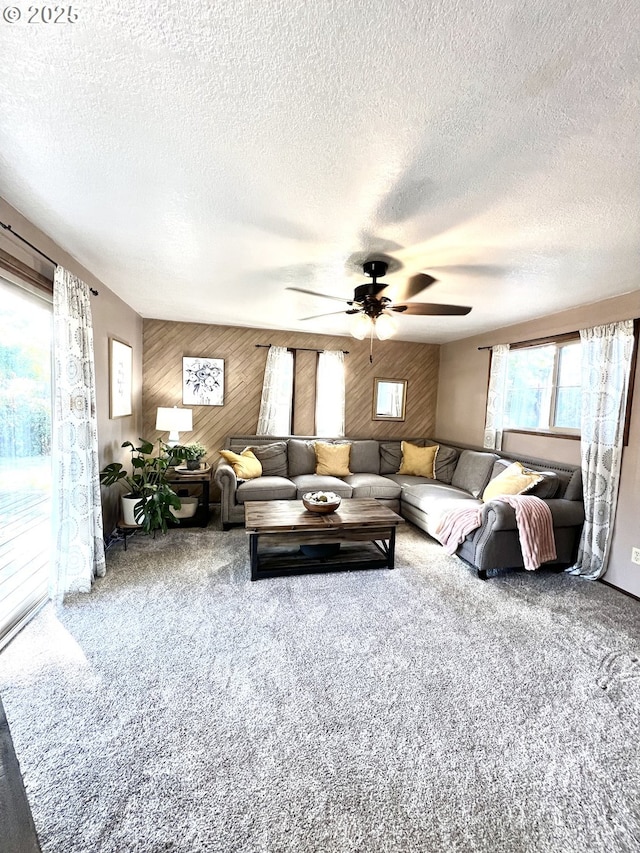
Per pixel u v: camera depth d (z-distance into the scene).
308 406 5.26
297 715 1.65
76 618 2.32
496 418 4.36
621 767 1.47
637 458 2.86
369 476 4.76
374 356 5.46
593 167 1.48
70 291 2.42
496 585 2.96
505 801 1.33
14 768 0.91
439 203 1.78
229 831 1.20
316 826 1.22
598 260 2.40
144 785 1.33
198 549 3.46
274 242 2.27
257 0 0.89
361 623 2.37
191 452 4.20
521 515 3.00
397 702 1.75
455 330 4.62
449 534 3.38
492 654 2.11
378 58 1.03
